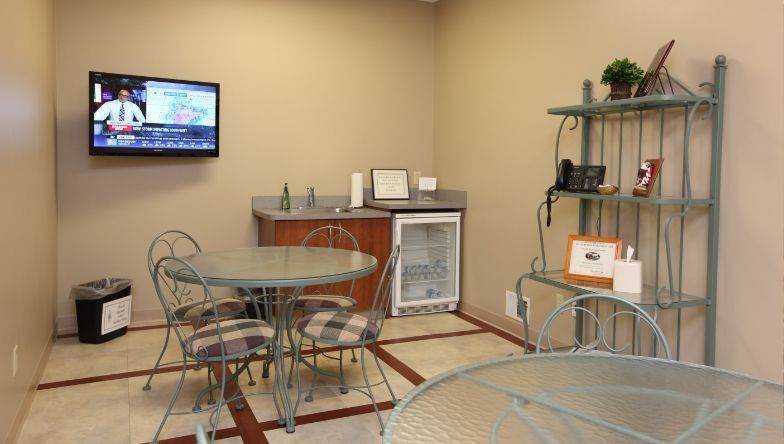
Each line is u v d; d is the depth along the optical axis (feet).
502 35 13.32
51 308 11.76
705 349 8.50
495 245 13.79
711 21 8.37
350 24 15.47
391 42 15.97
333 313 9.36
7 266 7.25
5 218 7.18
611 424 3.85
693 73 8.66
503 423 3.82
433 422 3.82
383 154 16.07
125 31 13.24
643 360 5.28
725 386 4.65
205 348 7.68
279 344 8.97
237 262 9.07
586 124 10.59
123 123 12.66
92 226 13.16
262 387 9.92
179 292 13.92
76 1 12.76
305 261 9.21
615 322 10.25
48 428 8.18
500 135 13.48
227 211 14.42
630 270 8.69
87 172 13.05
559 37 11.48
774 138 7.56
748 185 7.90
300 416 8.72
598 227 10.29
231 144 14.37
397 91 16.14
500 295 13.66
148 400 9.23
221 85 14.19
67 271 12.98
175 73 13.74
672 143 9.02
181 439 7.93
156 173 13.65
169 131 13.17
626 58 9.14
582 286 9.14
